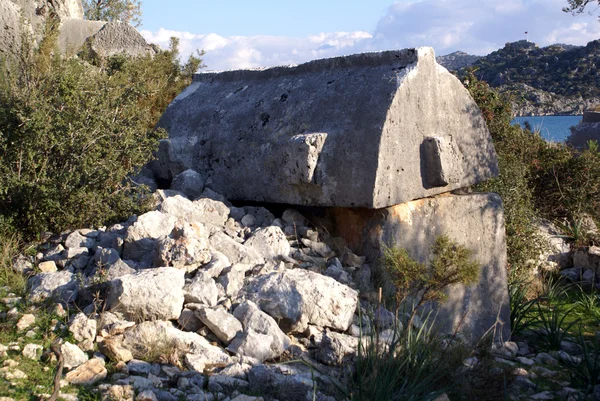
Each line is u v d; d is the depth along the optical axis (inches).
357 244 180.4
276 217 200.1
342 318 150.6
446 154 181.5
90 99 194.2
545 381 159.5
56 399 110.7
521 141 339.3
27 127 181.5
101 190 187.0
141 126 206.8
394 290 170.9
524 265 268.8
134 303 138.6
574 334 206.1
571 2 273.7
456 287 191.8
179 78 388.2
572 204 326.0
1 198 177.5
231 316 142.6
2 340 130.3
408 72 176.1
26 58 252.1
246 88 222.4
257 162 195.3
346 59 193.2
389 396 125.9
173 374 124.6
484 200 203.2
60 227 180.9
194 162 215.3
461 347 147.3
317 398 123.1
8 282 156.8
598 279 285.3
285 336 143.3
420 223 183.8
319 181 177.2
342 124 177.3
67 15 533.3
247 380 126.7
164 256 153.8
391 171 171.5
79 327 133.2
